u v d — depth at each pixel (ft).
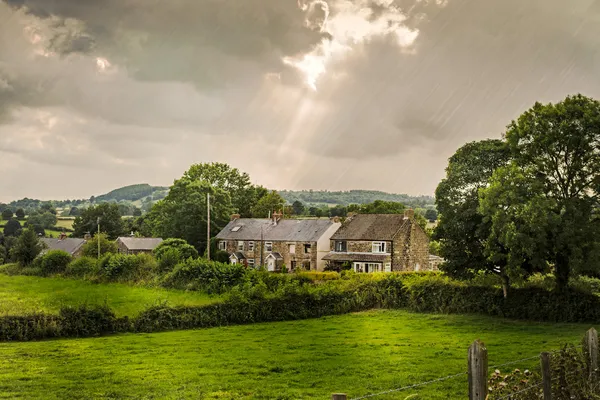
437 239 164.04
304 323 143.64
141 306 144.15
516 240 138.31
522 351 101.96
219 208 346.33
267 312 147.74
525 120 154.92
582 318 146.51
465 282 167.32
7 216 613.93
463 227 156.46
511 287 158.71
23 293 172.86
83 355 97.86
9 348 104.01
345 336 122.11
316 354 99.96
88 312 123.03
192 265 182.91
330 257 279.69
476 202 157.07
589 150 146.10
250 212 412.36
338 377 81.30
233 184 415.85
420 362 92.79
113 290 180.55
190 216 332.80
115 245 310.04
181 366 89.10
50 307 135.03
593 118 143.74
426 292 167.63
